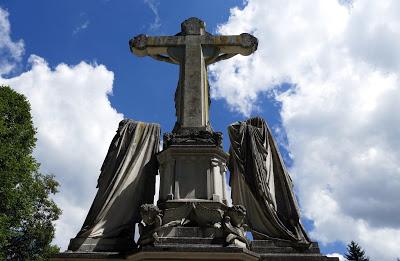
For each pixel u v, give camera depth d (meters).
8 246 19.66
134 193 9.39
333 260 8.05
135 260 7.53
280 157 9.99
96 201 9.18
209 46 11.29
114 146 9.88
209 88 11.23
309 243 8.56
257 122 10.44
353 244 37.44
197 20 11.62
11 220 18.06
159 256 7.25
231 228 7.65
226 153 9.26
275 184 9.77
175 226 7.96
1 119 18.20
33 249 20.28
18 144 19.34
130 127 10.19
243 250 7.20
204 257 7.22
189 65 10.78
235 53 11.40
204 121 10.16
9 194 17.27
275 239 8.67
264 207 9.09
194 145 9.09
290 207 9.34
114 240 8.63
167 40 11.25
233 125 10.27
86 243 8.52
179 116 10.30
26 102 20.86
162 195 8.83
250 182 9.41
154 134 10.23
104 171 9.55
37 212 20.73
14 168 17.61
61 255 8.07
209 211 8.23
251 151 9.73
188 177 8.82
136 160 9.72
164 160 9.23
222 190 8.88
